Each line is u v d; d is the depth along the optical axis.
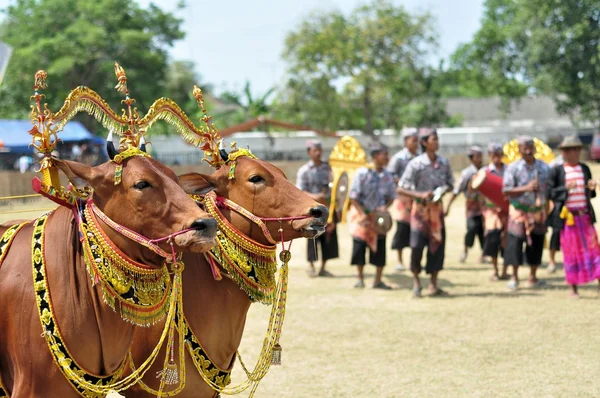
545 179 11.61
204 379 4.93
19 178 15.95
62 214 4.38
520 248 11.69
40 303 4.09
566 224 10.84
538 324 9.47
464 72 51.25
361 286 12.29
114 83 37.94
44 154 4.27
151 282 4.29
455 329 9.31
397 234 12.46
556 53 42.78
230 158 5.22
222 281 5.03
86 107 4.58
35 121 4.28
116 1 38.56
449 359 8.02
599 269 10.75
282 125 37.69
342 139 15.28
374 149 12.08
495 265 12.70
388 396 6.83
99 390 4.22
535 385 7.08
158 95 39.09
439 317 9.98
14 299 4.17
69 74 37.72
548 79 43.84
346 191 13.66
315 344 8.70
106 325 4.20
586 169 10.93
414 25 43.19
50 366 4.09
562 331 9.09
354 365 7.85
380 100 44.25
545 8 42.72
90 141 33.16
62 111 4.39
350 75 43.50
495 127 58.34
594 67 42.56
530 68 44.84
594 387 7.00
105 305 4.18
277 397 6.83
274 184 5.14
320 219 5.11
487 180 12.36
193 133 5.32
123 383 4.48
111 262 4.16
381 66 42.97
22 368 4.13
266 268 5.14
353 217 12.20
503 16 49.19
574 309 10.29
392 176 12.23
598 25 42.31
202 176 5.11
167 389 4.83
